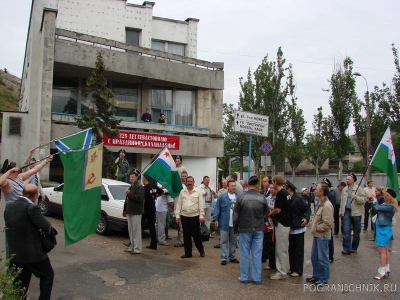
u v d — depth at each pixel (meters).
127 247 10.36
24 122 19.53
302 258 8.31
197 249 10.16
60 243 10.15
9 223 5.44
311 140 44.97
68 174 7.25
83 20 20.95
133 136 19.38
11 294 4.58
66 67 18.39
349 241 10.62
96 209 7.88
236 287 7.36
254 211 7.69
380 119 26.89
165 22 23.11
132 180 9.72
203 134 21.89
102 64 16.62
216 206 9.17
